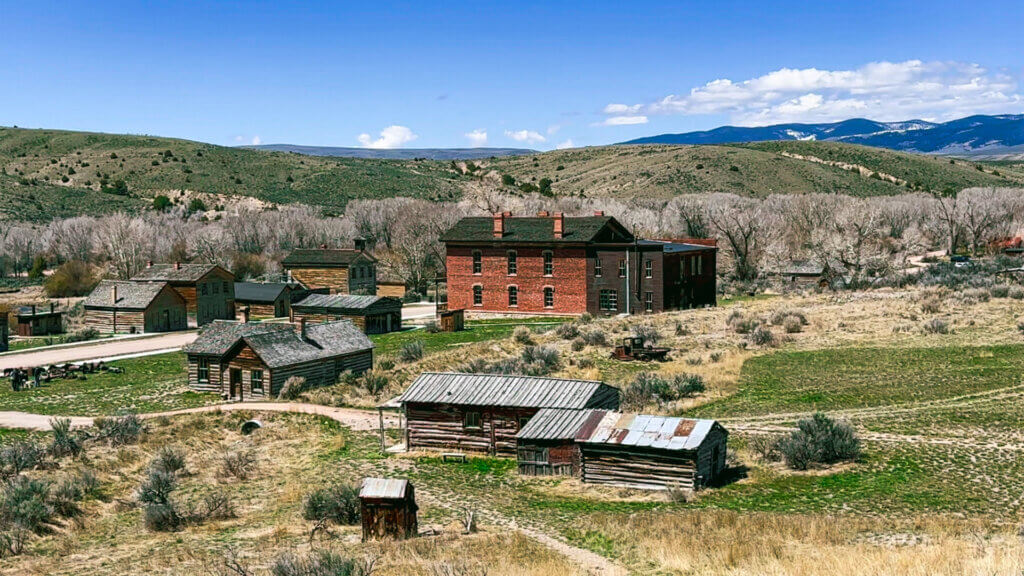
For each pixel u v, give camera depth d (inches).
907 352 2571.4
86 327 3737.7
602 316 3528.5
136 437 1851.6
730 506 1294.3
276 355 2288.4
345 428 1931.6
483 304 3762.3
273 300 3865.7
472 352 2755.9
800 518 1146.0
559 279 3609.7
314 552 979.9
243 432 1967.3
